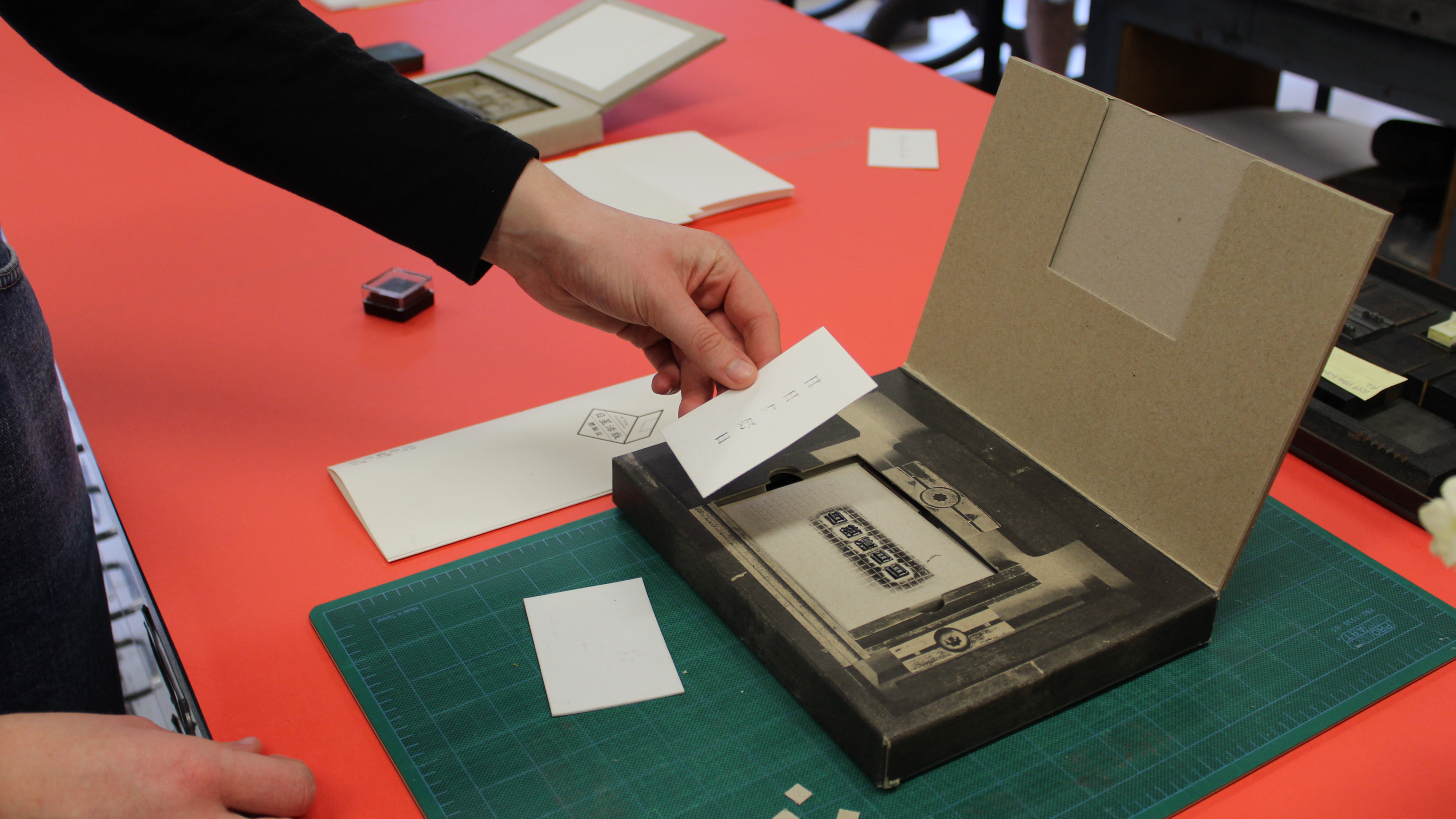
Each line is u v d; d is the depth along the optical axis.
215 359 1.13
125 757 0.57
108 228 1.39
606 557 0.85
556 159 1.59
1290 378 0.69
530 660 0.76
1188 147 0.75
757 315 0.93
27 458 0.83
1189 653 0.75
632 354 1.15
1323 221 0.67
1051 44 3.43
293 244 1.38
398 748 0.68
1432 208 2.12
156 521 0.89
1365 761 0.68
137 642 1.11
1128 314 0.80
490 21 2.13
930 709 0.65
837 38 2.11
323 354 1.14
